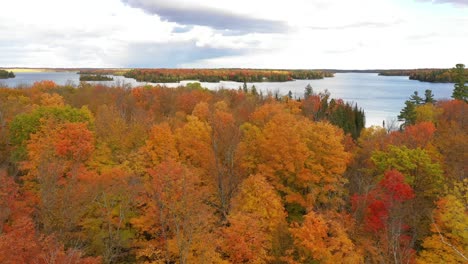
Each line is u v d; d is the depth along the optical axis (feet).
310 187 116.06
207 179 117.70
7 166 127.44
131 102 248.32
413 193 108.68
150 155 127.44
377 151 133.28
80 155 114.11
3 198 81.97
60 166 95.91
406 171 119.44
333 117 269.64
